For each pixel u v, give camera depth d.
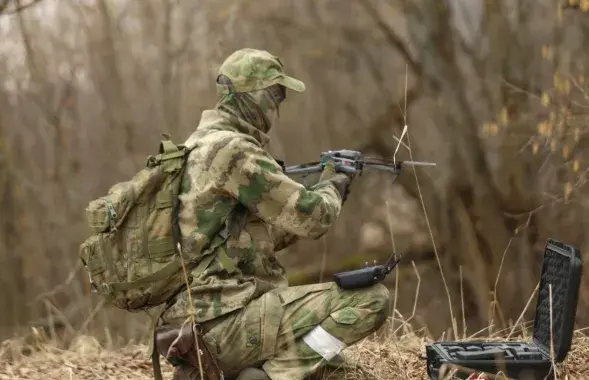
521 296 13.17
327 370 4.99
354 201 15.56
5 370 6.15
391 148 14.57
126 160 16.75
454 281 13.73
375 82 15.42
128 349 6.72
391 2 14.46
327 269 13.88
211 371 4.50
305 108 15.86
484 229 13.45
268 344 4.57
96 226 4.55
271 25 15.34
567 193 9.32
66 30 16.36
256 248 4.69
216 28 15.58
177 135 16.55
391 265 4.73
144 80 16.83
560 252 4.48
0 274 14.05
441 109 13.98
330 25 15.11
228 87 4.81
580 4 9.12
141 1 16.61
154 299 4.61
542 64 12.46
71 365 6.14
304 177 5.06
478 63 13.58
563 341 4.35
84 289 13.12
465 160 13.73
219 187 4.53
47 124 16.22
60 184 15.98
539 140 10.57
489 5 13.15
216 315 4.55
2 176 14.44
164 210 4.57
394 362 5.56
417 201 14.23
